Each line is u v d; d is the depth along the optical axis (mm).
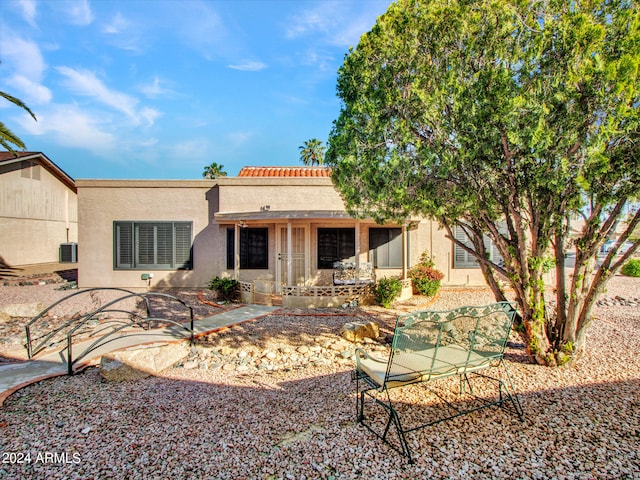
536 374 5555
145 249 14523
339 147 5898
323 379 5797
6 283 15930
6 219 17781
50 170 20422
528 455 3557
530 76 4703
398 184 5266
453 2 5000
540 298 5766
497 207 6109
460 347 4391
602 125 4195
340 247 13375
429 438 3898
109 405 4855
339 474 3303
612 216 4984
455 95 4730
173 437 3994
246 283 11805
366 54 5500
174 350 6746
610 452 3574
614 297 11922
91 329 8797
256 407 4781
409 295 12242
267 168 17062
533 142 4234
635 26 4242
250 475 3305
